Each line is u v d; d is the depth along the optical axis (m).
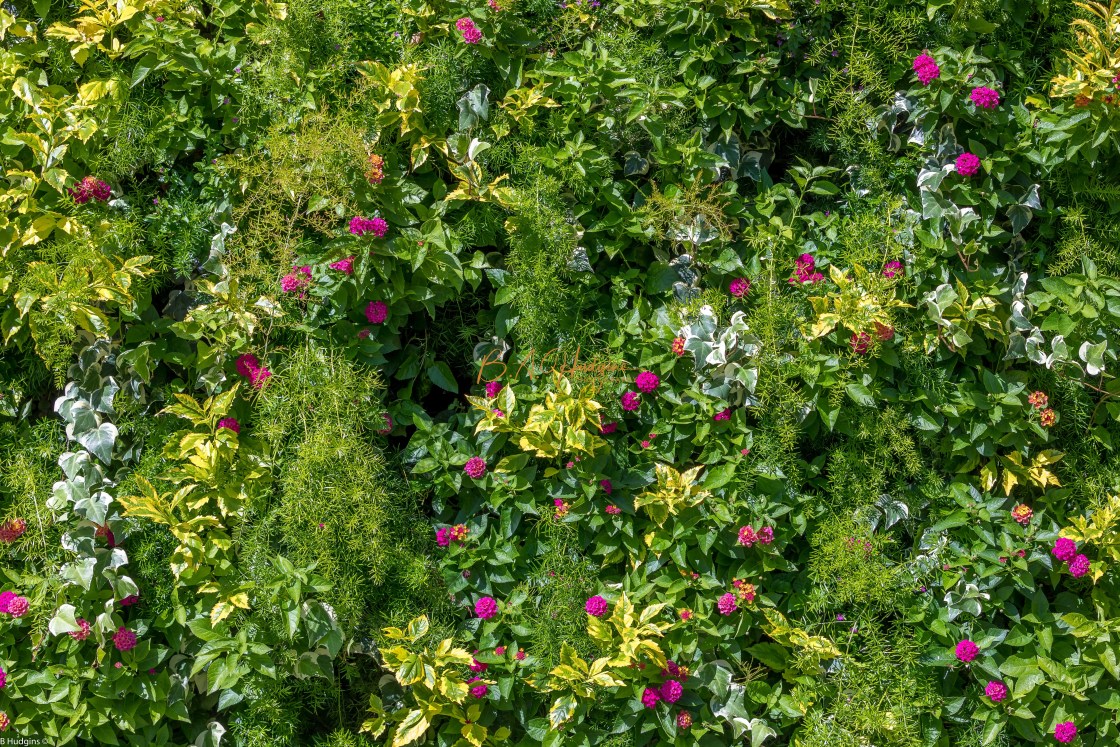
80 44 2.95
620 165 3.11
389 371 3.00
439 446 2.89
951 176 3.04
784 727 2.86
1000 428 2.93
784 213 3.13
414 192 2.97
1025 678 2.80
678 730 2.73
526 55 3.09
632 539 2.86
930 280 3.01
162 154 2.94
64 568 2.65
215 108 3.00
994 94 2.96
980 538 2.87
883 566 2.80
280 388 2.78
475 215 2.97
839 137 3.11
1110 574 2.93
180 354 2.90
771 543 2.79
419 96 2.94
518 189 2.98
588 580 2.82
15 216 2.87
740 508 2.83
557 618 2.77
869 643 2.77
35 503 2.72
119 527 2.75
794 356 2.90
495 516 2.94
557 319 2.95
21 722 2.62
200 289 2.81
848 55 3.11
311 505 2.67
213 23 3.09
